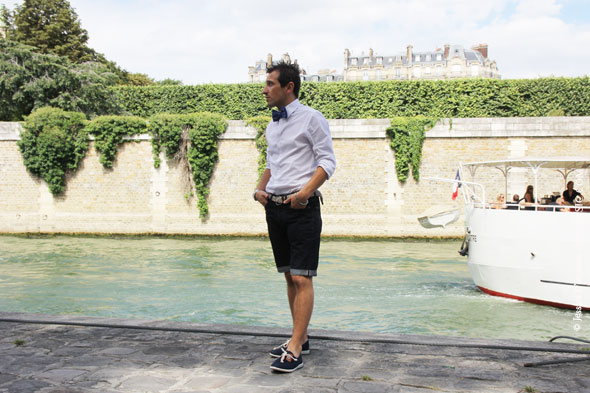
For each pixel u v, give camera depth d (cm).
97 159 2298
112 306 1007
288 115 359
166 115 2234
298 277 348
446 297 1084
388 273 1377
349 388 305
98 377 328
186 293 1125
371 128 2172
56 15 3959
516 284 1037
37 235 2311
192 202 2247
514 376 325
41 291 1147
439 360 358
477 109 2570
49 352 384
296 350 340
